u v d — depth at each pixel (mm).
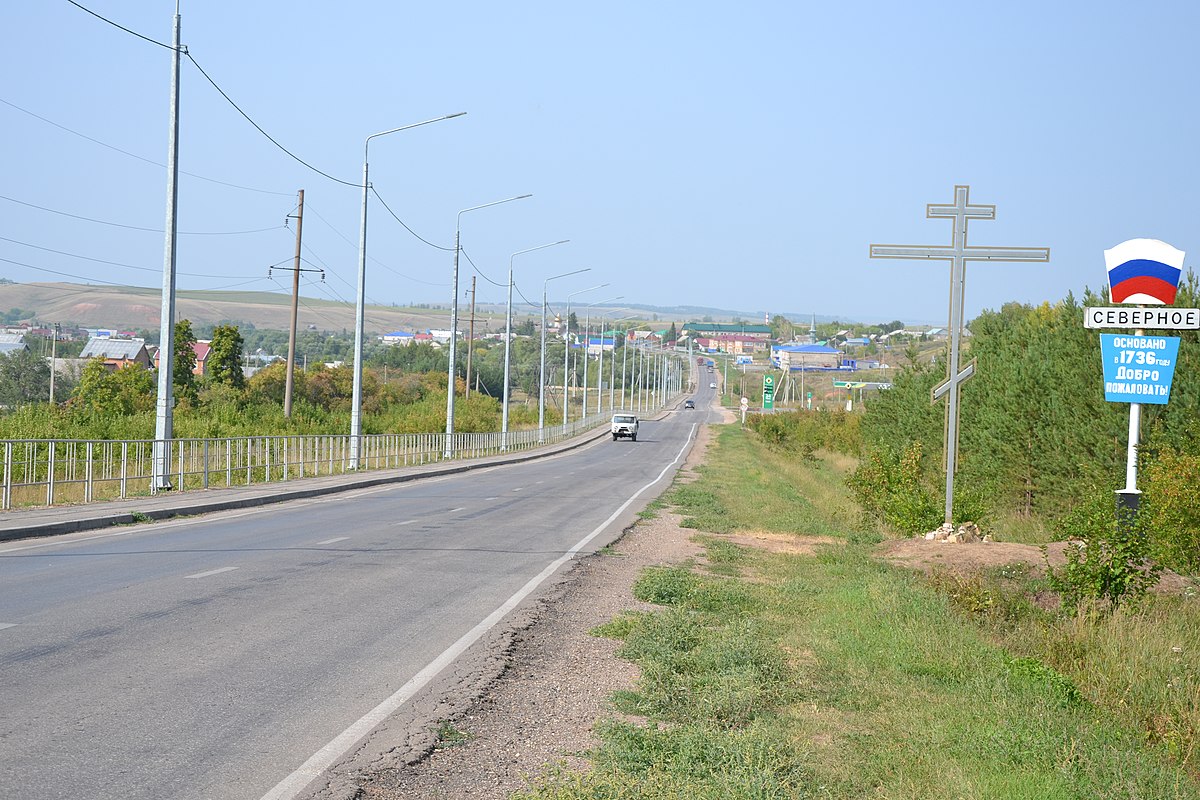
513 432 77125
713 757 7062
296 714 7969
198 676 8961
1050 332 26703
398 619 11961
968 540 19344
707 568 17547
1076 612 12891
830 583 15695
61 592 12875
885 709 8695
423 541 20062
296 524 23016
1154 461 17047
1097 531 13383
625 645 10953
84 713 7715
